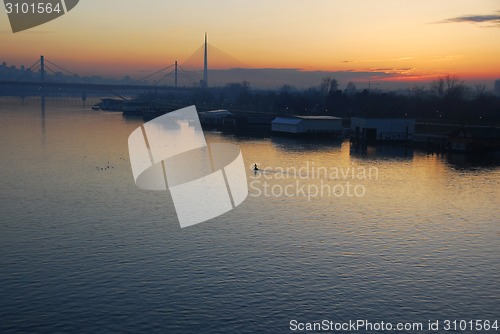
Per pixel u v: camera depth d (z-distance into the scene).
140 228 56.38
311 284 42.31
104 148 123.00
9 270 44.34
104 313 37.41
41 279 42.62
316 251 49.62
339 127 152.38
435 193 74.69
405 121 134.25
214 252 49.09
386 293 40.94
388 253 49.31
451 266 46.25
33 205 66.25
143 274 43.81
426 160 105.25
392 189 77.12
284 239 53.06
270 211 63.94
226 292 40.75
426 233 55.59
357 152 116.56
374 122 133.62
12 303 38.62
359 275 44.12
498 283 42.84
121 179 84.31
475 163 101.88
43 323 36.00
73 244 50.94
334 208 65.69
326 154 113.31
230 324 36.28
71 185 78.94
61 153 113.31
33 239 52.41
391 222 59.72
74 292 40.44
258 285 42.00
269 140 141.75
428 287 42.00
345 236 54.25
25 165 97.06
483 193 75.12
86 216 61.12
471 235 55.12
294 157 108.69
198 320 36.69
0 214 61.72
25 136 146.88
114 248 49.91
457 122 175.12
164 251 49.22
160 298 39.62
